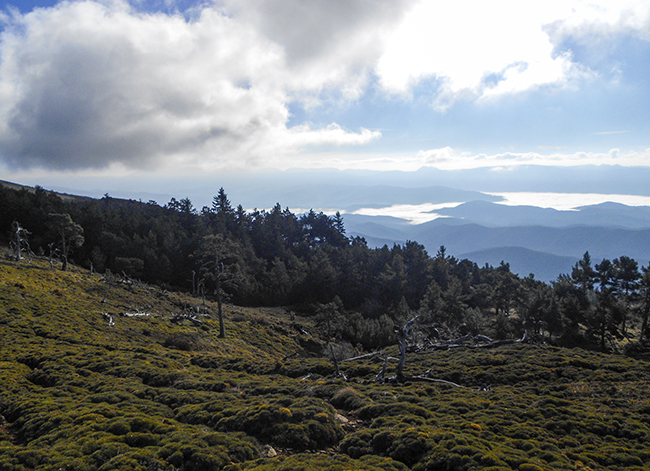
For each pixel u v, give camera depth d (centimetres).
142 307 5509
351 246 13212
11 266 5622
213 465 1164
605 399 2225
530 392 2438
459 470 1195
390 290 9800
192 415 1638
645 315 6262
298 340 6106
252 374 2930
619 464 1404
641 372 2834
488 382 2727
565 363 3114
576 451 1496
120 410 1614
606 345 6488
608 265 6650
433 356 3666
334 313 7456
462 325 5884
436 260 10950
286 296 10144
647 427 1759
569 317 6700
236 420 1541
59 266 7075
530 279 8425
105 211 11944
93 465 1152
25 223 9969
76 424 1457
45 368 2297
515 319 7481
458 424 1623
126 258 8788
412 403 2005
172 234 10538
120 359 2648
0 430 1515
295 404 1711
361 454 1373
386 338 6650
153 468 1125
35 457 1183
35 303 4156
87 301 4975
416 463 1281
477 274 11462
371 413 1762
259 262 10919
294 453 1357
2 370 2198
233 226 13212
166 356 3209
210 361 3244
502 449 1398
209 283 9856
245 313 7244
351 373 2923
